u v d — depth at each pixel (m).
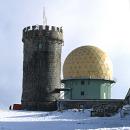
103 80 94.69
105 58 95.94
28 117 62.91
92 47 96.44
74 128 38.66
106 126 42.41
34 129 37.25
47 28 91.75
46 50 91.50
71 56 95.69
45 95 90.81
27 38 92.75
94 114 67.12
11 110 87.88
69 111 77.12
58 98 92.00
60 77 93.62
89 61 94.19
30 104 91.25
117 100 85.69
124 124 45.81
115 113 68.50
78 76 94.19
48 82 91.25
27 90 92.06
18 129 37.00
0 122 48.41
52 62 91.88
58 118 60.34
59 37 92.94
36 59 91.62
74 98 94.25
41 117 62.94
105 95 95.44
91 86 94.00
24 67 93.12
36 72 91.44
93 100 87.25
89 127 40.25
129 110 64.81
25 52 93.31
